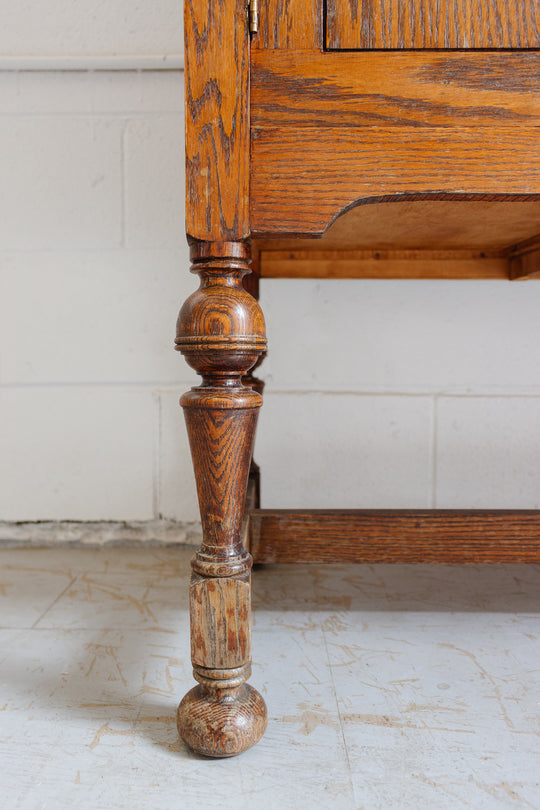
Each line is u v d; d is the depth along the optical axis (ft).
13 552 3.67
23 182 3.65
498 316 3.76
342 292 3.75
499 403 3.80
